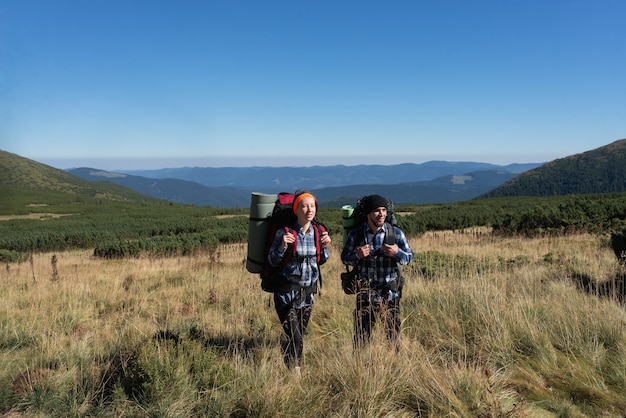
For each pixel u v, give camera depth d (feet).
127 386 10.64
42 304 22.17
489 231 76.84
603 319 14.05
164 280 31.58
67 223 228.84
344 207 12.63
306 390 10.05
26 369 11.55
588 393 10.39
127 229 153.48
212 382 10.76
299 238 11.60
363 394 9.64
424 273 27.61
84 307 21.72
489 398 9.60
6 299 23.73
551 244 45.50
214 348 12.96
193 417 9.46
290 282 11.57
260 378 10.63
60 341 14.25
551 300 17.16
